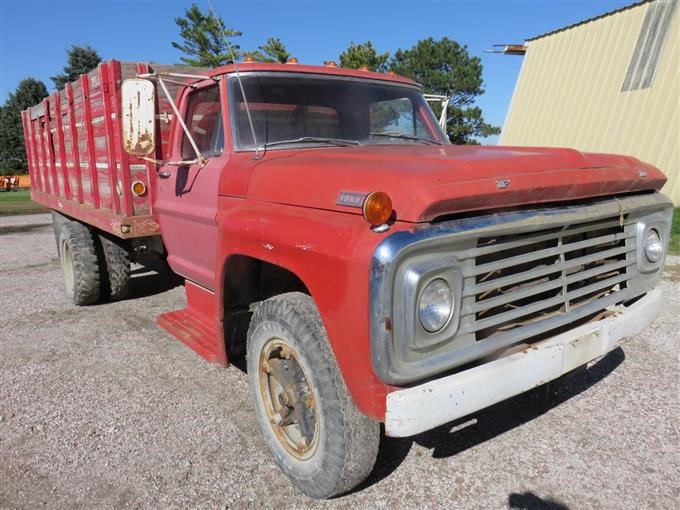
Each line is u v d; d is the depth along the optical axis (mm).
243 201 3072
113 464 3020
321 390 2445
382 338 2041
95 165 5180
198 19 21281
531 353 2453
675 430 3197
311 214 2496
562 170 2541
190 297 4242
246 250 2785
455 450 3074
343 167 2566
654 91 11742
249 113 3375
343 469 2459
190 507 2662
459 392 2219
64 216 6629
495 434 3217
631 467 2869
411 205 2098
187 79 3750
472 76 32750
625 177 2805
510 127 15680
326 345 2443
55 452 3150
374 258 2033
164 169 4227
